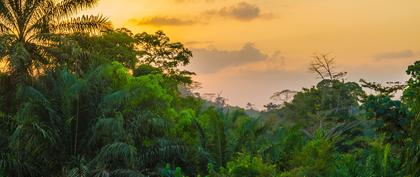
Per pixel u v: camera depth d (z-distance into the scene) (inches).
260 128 1124.5
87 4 1194.6
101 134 970.1
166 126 1039.6
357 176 605.3
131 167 966.4
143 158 1013.2
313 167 613.9
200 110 1699.1
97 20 1216.2
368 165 611.5
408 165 426.3
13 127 960.9
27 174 940.0
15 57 1013.2
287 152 877.2
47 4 1158.3
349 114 1995.6
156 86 1076.5
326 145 636.7
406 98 514.3
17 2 1125.7
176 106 1439.5
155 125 1024.9
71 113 982.4
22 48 1030.4
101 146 999.0
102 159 932.0
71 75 1021.2
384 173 598.9
